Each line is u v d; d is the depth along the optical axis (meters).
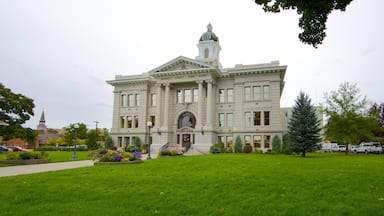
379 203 7.80
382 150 46.47
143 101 52.38
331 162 21.00
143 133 51.03
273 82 43.81
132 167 18.25
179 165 19.19
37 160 24.94
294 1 8.95
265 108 43.69
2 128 34.72
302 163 20.06
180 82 47.91
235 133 44.88
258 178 12.32
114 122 54.31
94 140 58.31
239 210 7.23
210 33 55.56
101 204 8.06
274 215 6.79
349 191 9.45
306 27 9.73
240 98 45.44
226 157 27.23
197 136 44.62
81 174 14.52
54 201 8.52
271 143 42.34
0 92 34.06
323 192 9.30
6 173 16.50
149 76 52.66
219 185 10.65
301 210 7.19
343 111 39.34
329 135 39.56
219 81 48.25
